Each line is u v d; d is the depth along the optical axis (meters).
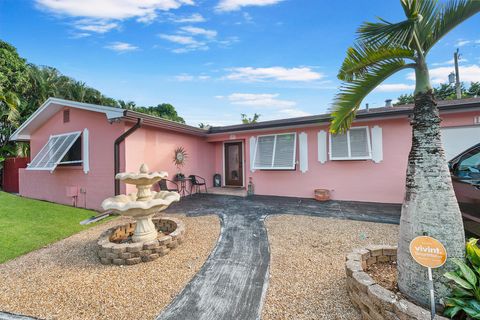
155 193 5.52
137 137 8.20
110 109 7.42
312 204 8.46
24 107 17.72
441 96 19.44
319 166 9.32
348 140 8.69
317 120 8.80
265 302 2.86
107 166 8.08
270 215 7.05
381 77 2.88
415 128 2.43
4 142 16.23
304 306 2.75
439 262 2.01
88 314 2.70
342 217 6.66
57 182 9.57
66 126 9.37
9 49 16.48
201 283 3.34
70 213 7.56
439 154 2.29
